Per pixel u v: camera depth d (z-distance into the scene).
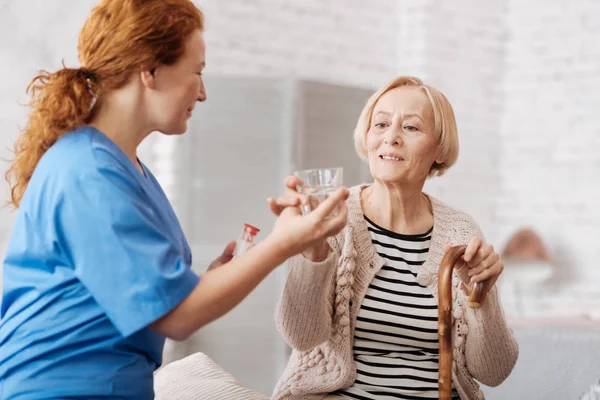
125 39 1.46
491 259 1.66
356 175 4.48
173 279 1.39
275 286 4.13
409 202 2.03
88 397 1.43
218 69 4.79
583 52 5.39
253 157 4.24
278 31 4.97
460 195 5.52
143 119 1.52
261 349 4.12
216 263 1.78
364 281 1.96
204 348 4.07
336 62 5.18
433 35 5.36
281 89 4.27
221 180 4.21
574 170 5.39
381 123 2.01
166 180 4.24
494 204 5.64
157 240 1.42
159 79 1.49
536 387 2.52
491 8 5.59
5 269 1.50
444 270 1.59
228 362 4.10
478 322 1.91
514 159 5.60
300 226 1.44
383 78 5.36
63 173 1.42
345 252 1.95
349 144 4.45
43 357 1.43
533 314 5.26
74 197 1.40
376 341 1.96
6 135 4.23
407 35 5.38
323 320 1.84
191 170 4.20
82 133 1.48
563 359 2.52
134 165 1.52
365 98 4.52
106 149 1.46
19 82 4.27
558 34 5.48
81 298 1.42
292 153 4.24
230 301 1.42
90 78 1.51
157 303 1.38
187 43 1.51
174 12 1.49
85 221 1.39
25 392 1.42
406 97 2.00
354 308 1.95
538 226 5.48
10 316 1.47
